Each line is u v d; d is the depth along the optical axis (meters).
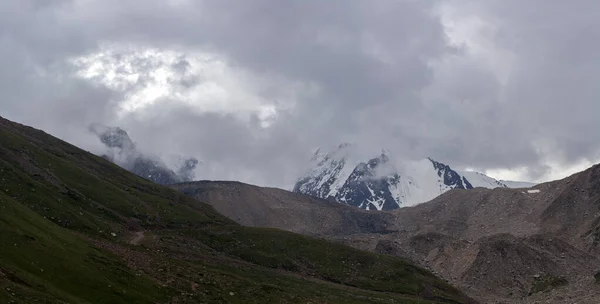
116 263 121.81
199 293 124.38
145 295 111.19
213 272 157.12
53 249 109.31
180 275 134.88
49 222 132.00
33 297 85.00
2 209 114.69
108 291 104.56
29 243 105.94
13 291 83.38
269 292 147.88
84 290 101.44
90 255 118.56
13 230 107.12
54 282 98.56
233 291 136.12
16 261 97.81
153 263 139.38
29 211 128.88
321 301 160.00
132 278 115.75
